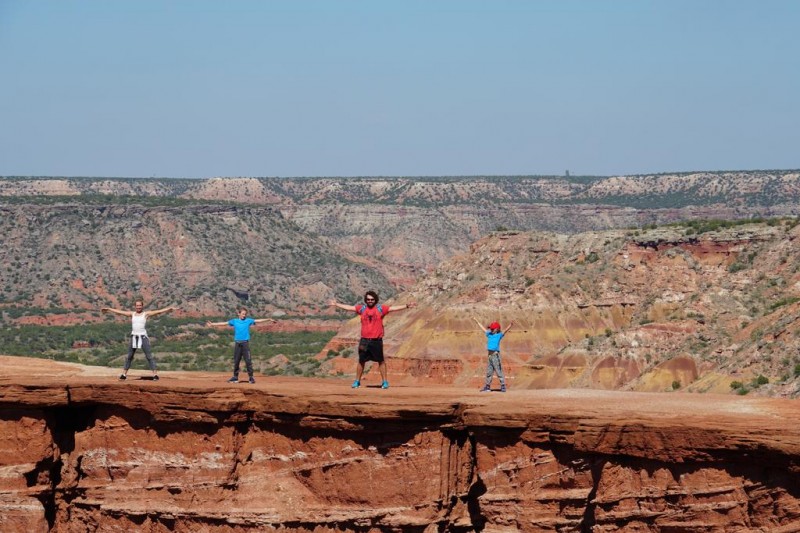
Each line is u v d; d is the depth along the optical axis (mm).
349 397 38531
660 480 34219
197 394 40344
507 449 36812
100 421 42062
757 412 35594
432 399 38219
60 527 42188
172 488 40750
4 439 42031
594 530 35125
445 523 37438
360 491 38125
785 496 32219
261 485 39938
